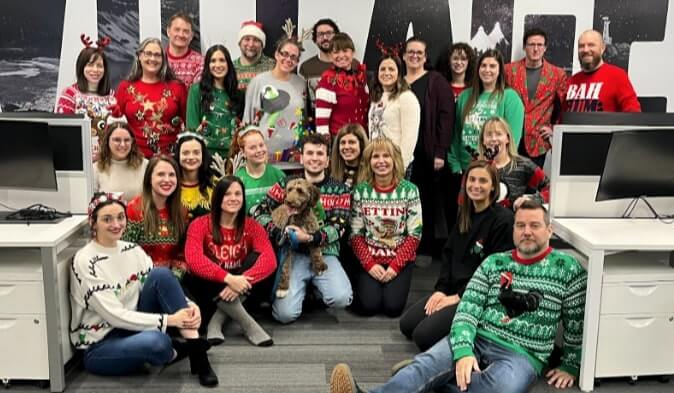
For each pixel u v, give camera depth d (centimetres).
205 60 375
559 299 233
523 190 316
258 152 324
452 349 223
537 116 417
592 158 287
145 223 286
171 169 282
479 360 233
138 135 376
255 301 328
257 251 305
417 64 400
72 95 371
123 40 442
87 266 244
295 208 310
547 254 235
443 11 445
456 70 417
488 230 275
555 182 290
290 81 391
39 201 293
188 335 254
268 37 445
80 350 266
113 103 375
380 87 378
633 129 267
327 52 427
